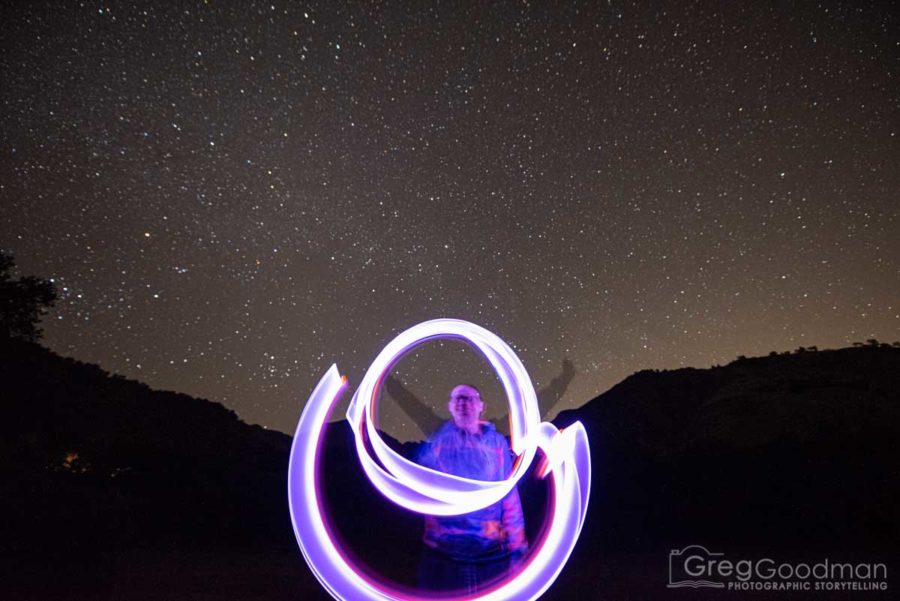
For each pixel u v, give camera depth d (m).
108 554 8.11
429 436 4.06
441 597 3.67
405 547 10.92
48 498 8.49
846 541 11.17
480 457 3.82
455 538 3.70
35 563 7.59
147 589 7.29
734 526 11.75
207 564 9.13
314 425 4.84
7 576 7.18
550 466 4.71
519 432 5.29
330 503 11.98
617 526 11.89
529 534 10.03
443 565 3.69
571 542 4.61
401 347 5.30
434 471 3.83
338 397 4.97
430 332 5.49
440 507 3.76
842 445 17.55
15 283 15.70
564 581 8.30
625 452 15.56
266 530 11.45
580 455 4.80
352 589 4.55
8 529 7.83
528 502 10.88
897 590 7.61
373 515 12.02
